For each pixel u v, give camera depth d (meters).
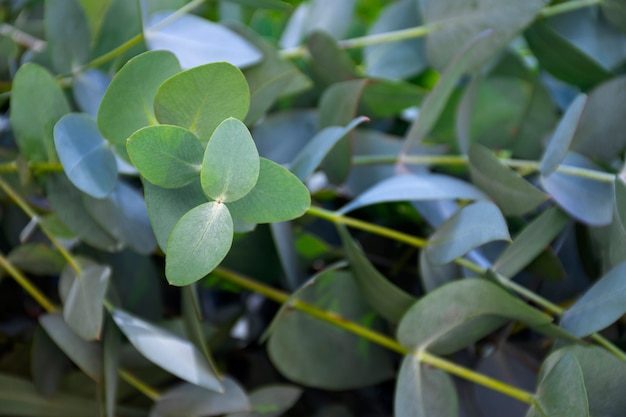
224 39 0.58
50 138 0.54
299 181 0.47
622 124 0.59
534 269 0.58
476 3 0.62
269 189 0.48
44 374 0.58
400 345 0.56
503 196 0.56
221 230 0.47
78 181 0.50
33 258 0.57
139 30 0.60
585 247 0.59
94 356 0.55
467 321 0.54
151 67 0.49
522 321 0.54
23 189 0.57
